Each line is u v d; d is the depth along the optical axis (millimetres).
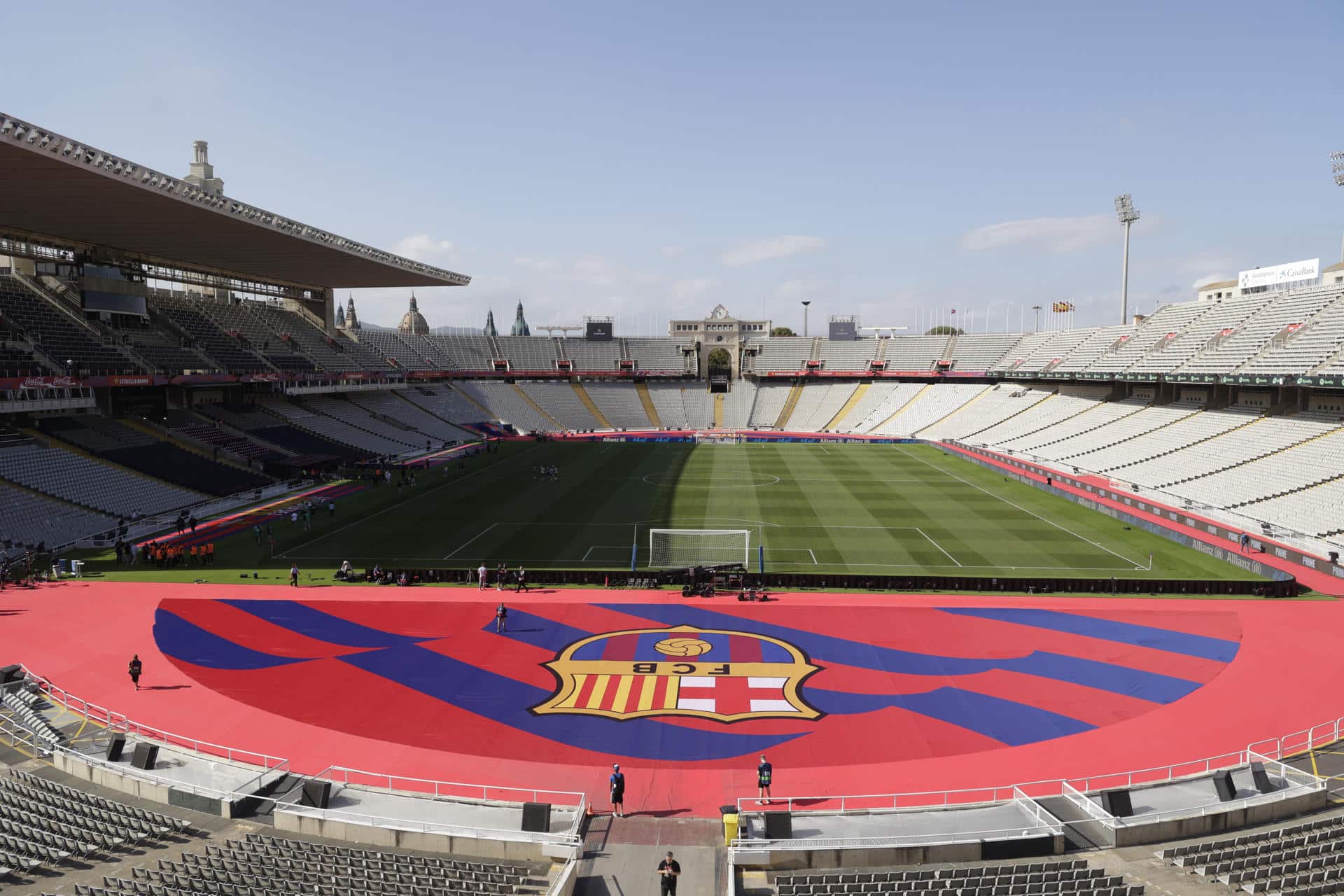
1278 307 73812
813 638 33594
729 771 23141
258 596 38812
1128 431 79125
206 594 39062
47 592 39188
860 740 25031
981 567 44094
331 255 73938
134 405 70375
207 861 16781
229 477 66250
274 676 29797
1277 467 58219
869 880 16594
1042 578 40719
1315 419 63125
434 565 44656
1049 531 52938
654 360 143375
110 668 30297
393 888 15484
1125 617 35781
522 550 47906
